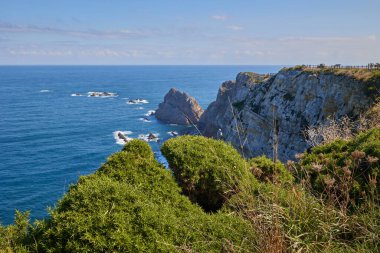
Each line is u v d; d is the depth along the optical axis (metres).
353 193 7.30
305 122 52.19
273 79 65.19
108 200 6.63
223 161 9.67
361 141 9.75
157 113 112.31
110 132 91.75
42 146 76.38
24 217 7.25
